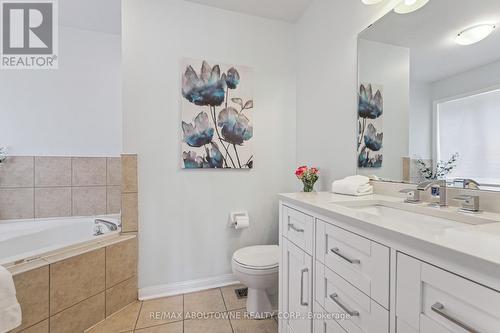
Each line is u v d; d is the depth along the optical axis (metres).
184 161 1.88
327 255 0.95
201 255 1.97
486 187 0.91
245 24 2.07
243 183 2.08
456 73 1.02
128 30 1.75
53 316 1.32
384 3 1.31
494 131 0.89
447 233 0.59
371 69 1.40
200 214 1.96
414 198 1.11
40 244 1.99
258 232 2.13
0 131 2.13
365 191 1.35
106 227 2.06
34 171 2.21
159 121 1.83
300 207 1.17
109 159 2.42
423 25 1.15
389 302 0.66
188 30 1.90
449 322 0.51
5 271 1.04
